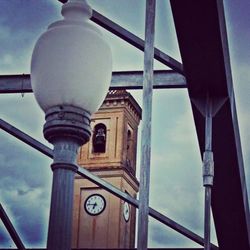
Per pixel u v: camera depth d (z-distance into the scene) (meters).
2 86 10.95
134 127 62.44
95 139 59.91
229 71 9.55
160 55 9.45
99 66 3.86
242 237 12.73
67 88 3.80
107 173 59.44
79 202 60.56
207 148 9.20
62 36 3.84
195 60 9.05
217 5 8.04
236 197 11.73
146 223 4.38
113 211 60.62
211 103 9.77
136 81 10.69
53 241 3.61
